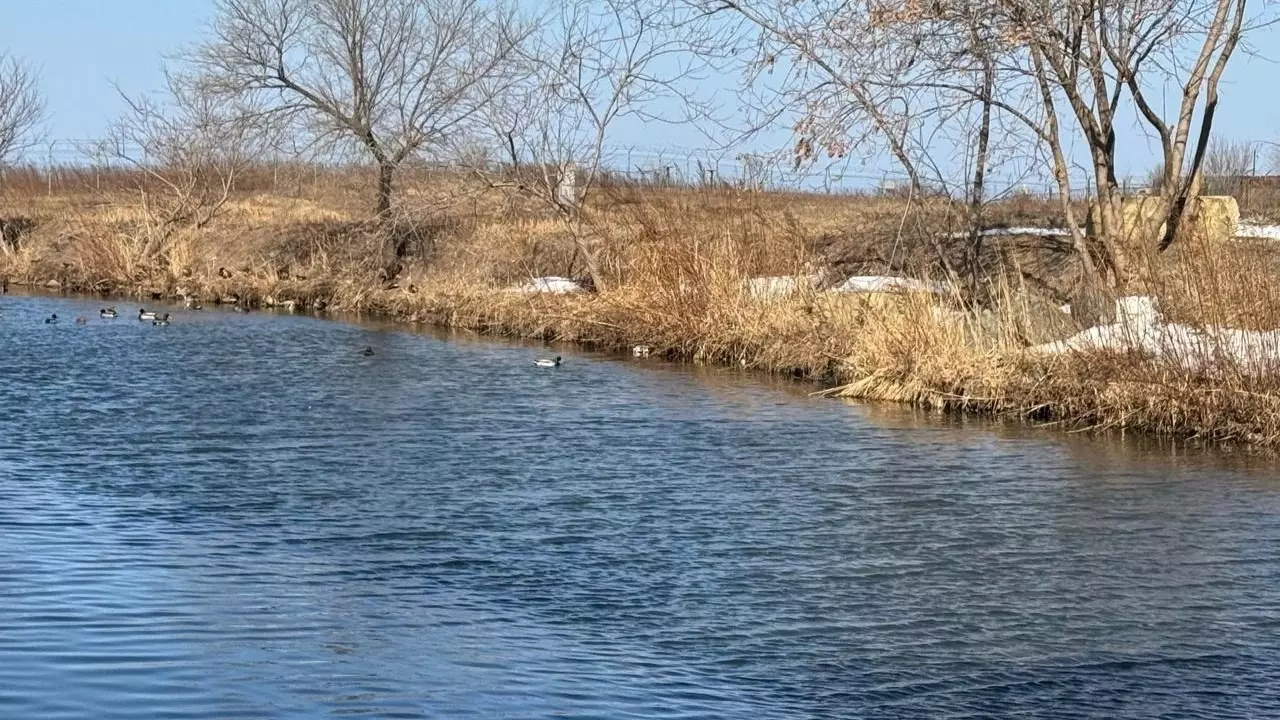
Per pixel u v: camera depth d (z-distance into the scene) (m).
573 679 8.80
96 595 10.29
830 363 22.12
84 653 8.93
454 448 16.70
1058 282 23.64
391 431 17.88
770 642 9.67
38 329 29.70
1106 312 19.23
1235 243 18.16
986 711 8.48
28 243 45.34
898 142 21.25
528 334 28.75
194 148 42.19
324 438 17.33
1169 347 17.20
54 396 20.44
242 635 9.45
